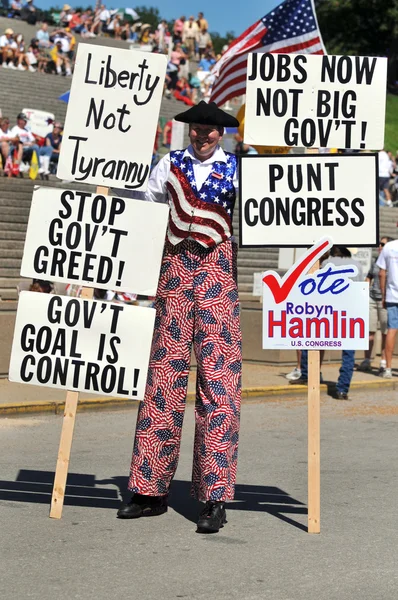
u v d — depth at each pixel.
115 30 44.06
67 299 6.26
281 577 5.32
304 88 6.23
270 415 10.78
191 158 6.18
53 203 6.27
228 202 6.18
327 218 6.23
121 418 10.23
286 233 6.24
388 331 13.53
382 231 24.11
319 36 15.34
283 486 7.45
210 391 6.12
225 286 6.18
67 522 6.25
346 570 5.47
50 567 5.39
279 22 15.37
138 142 6.23
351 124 6.24
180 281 6.17
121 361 6.21
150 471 6.28
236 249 6.29
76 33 43.75
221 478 6.09
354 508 6.85
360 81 6.23
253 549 5.80
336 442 9.38
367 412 11.21
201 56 42.50
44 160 22.50
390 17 47.41
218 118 6.07
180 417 6.27
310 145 6.24
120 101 6.24
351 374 12.14
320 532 6.21
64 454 6.31
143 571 5.36
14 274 15.54
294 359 14.26
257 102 6.23
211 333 6.14
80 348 6.24
